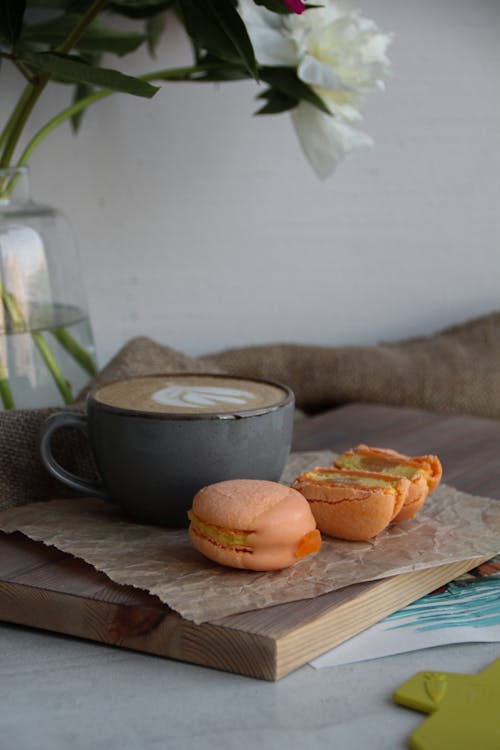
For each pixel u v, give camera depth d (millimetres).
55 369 898
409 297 1248
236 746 646
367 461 822
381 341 1244
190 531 745
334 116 904
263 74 897
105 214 1144
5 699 679
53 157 1116
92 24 917
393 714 667
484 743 639
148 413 766
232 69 932
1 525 794
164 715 666
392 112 1205
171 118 1145
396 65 1195
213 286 1190
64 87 1101
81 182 1130
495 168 1243
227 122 1161
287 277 1211
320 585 720
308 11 876
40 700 678
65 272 920
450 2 1195
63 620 725
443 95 1215
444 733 645
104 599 714
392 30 1186
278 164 1185
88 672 700
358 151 1203
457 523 798
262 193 1187
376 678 692
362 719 663
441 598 761
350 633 717
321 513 765
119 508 831
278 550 725
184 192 1163
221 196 1175
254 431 776
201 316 1192
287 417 796
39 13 1053
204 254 1182
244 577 727
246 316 1207
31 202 919
